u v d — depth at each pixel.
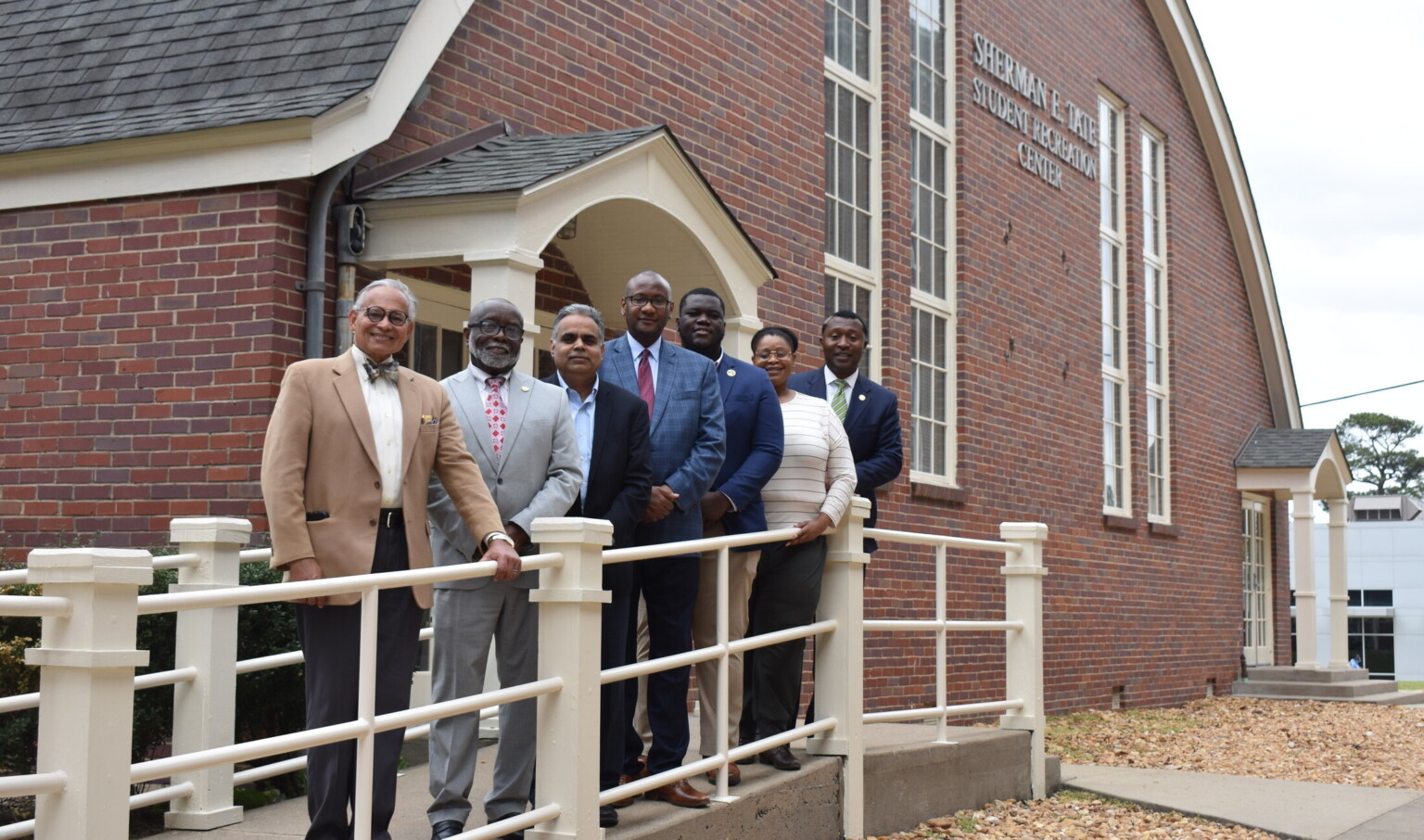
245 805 5.98
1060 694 14.26
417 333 8.07
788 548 6.07
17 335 7.34
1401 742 12.44
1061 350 14.76
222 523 5.53
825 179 11.41
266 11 7.68
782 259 10.60
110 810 3.01
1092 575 15.12
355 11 7.41
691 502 5.34
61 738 2.99
